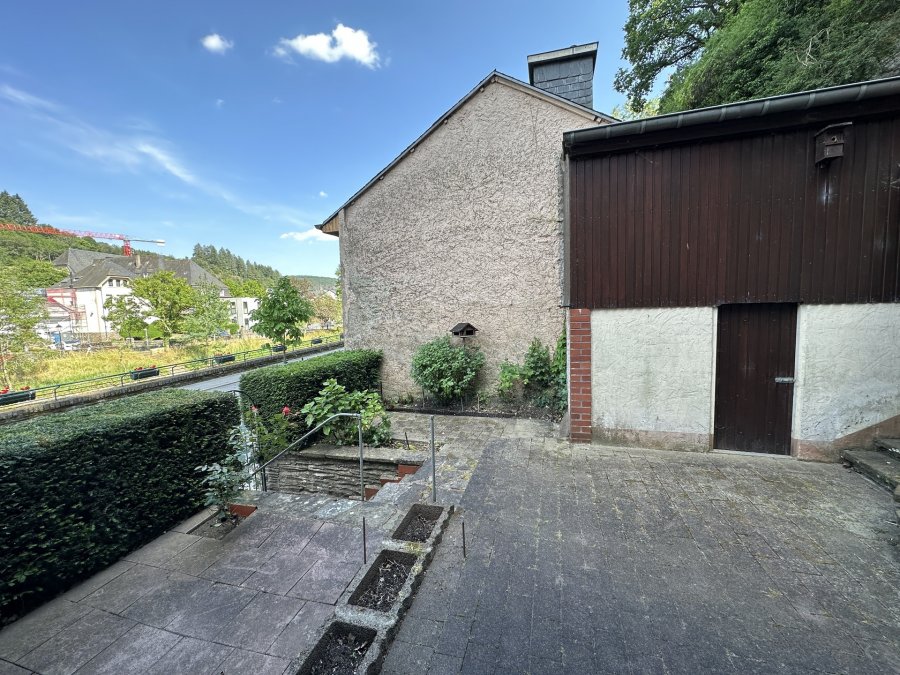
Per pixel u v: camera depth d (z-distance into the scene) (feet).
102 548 8.75
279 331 36.35
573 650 5.64
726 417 12.86
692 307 12.55
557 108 21.06
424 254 24.06
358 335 25.81
